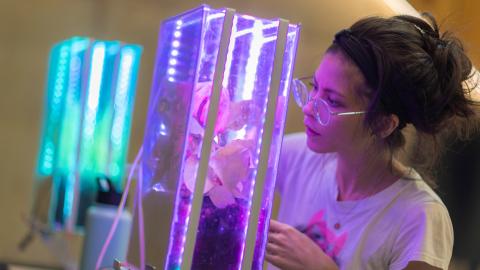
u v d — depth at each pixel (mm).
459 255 1759
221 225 869
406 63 1091
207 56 851
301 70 1714
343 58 1115
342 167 1257
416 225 1153
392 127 1152
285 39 849
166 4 1575
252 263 876
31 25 1475
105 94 1240
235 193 870
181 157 851
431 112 1132
